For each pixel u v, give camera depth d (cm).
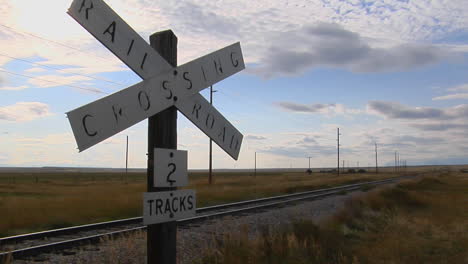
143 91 316
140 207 1933
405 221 1515
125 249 870
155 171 330
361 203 2055
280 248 821
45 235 1139
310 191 3603
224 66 414
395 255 940
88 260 817
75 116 261
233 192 3069
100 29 286
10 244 1018
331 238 1009
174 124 355
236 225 1322
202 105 386
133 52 310
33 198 2352
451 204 2391
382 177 9200
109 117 284
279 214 1692
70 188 4109
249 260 754
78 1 272
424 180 5634
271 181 6016
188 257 860
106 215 1731
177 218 353
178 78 353
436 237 1226
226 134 422
